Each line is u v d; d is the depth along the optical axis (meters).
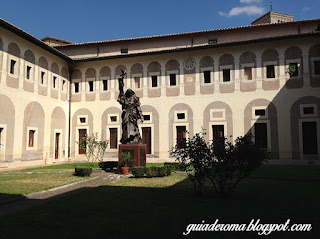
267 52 21.50
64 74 25.19
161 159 22.86
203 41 25.14
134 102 15.91
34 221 5.50
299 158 19.92
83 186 10.44
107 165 16.61
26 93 19.86
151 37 25.70
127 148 15.10
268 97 21.14
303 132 20.17
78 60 25.06
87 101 25.36
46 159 21.75
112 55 24.98
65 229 5.00
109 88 24.92
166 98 23.45
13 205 7.26
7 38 18.14
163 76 23.73
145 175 13.28
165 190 9.20
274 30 23.88
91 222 5.42
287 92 20.72
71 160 24.81
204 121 22.39
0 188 9.55
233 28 24.09
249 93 21.59
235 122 21.66
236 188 9.63
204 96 22.59
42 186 10.08
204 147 8.20
